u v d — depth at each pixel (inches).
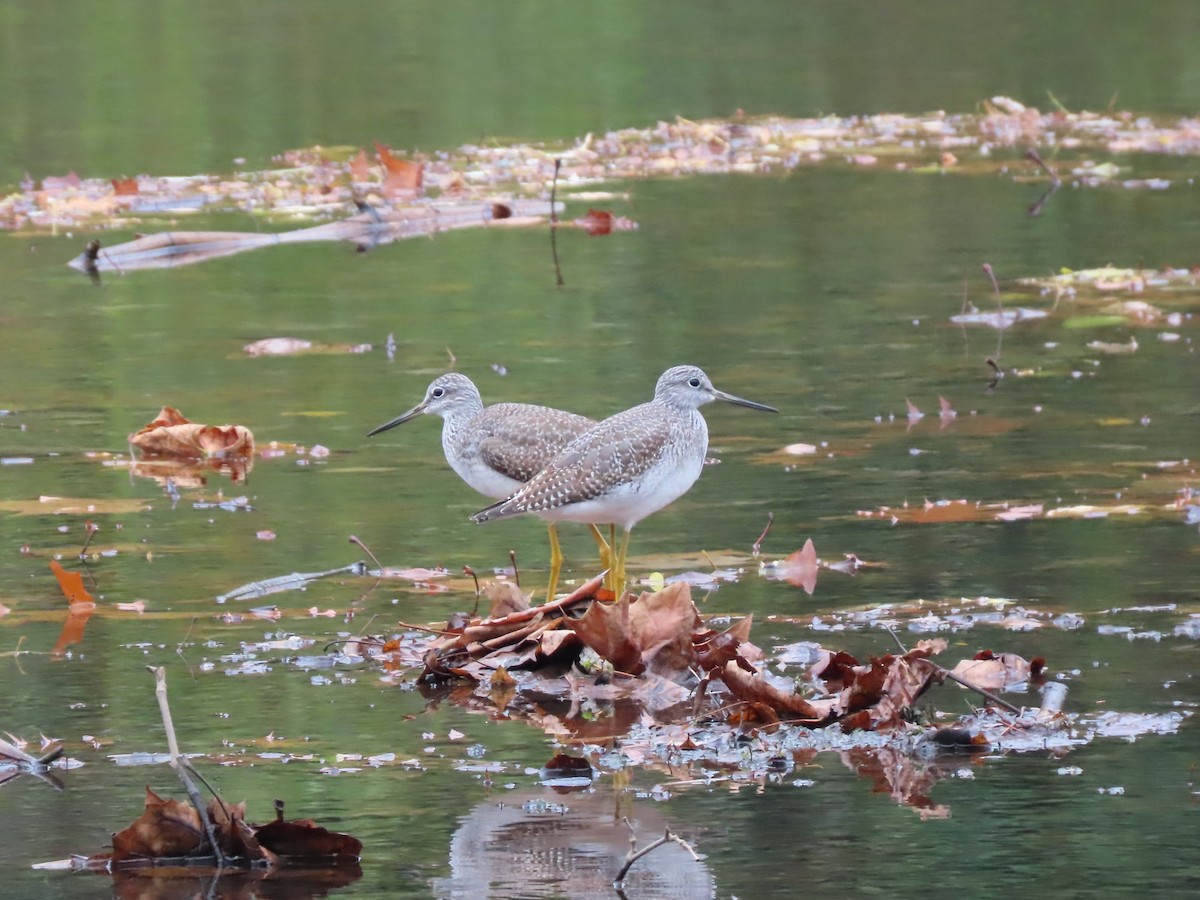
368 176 1139.3
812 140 1252.5
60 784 348.8
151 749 366.0
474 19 1617.9
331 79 1406.3
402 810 334.3
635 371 695.1
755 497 546.3
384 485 571.8
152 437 605.0
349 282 884.6
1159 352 717.9
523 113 1312.7
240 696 397.1
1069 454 580.1
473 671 411.2
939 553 487.2
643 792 342.3
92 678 406.9
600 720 384.2
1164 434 600.1
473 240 987.9
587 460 447.8
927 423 625.0
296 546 507.2
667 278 872.3
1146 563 471.8
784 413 644.7
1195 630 422.6
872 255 911.0
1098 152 1193.4
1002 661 399.2
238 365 722.8
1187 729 366.0
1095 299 808.9
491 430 510.9
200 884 306.8
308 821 317.4
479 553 505.0
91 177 1129.4
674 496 466.3
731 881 303.1
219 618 448.5
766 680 386.0
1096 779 343.6
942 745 363.3
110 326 793.6
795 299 821.9
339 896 300.7
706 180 1143.6
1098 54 1508.4
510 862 311.9
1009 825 323.9
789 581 469.1
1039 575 465.7
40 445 616.7
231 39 1534.2
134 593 467.2
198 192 1101.7
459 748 366.9
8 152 1192.8
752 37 1577.3
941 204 1038.4
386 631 438.0
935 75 1449.3
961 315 782.5
